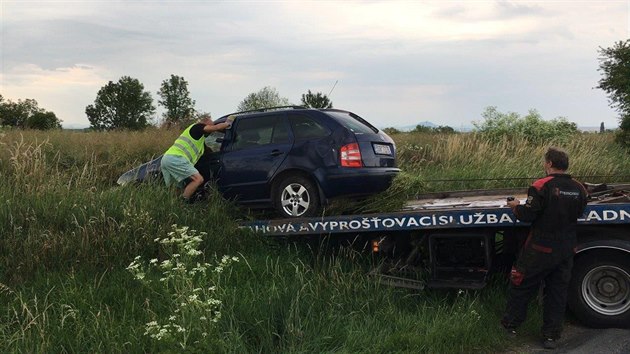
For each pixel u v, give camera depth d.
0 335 4.54
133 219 6.46
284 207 7.07
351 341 4.88
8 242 5.97
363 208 6.88
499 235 6.21
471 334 5.07
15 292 5.30
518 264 5.18
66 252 6.00
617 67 23.27
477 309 5.55
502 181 10.84
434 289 6.14
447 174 11.80
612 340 5.06
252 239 6.82
